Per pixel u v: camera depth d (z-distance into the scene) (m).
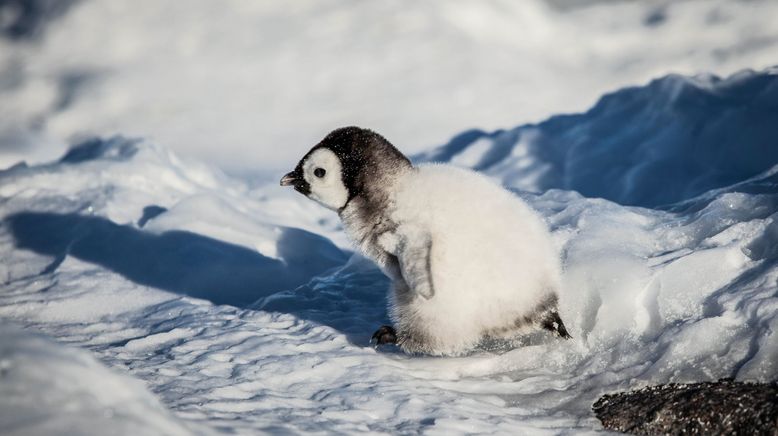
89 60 49.78
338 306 22.73
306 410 15.56
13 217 29.69
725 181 29.39
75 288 25.00
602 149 33.94
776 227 18.92
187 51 50.31
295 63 48.72
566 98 44.12
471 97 44.66
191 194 32.66
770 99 32.19
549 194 25.66
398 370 18.08
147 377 17.16
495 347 19.08
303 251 28.11
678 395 15.70
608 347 18.05
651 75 45.47
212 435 12.56
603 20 53.25
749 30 47.88
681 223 21.17
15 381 10.33
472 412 15.90
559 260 19.38
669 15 51.88
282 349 19.11
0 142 40.78
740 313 16.91
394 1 52.62
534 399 16.88
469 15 52.34
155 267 26.31
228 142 42.31
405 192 18.53
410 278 16.86
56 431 9.91
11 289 25.25
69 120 44.25
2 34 52.47
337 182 19.45
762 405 14.77
